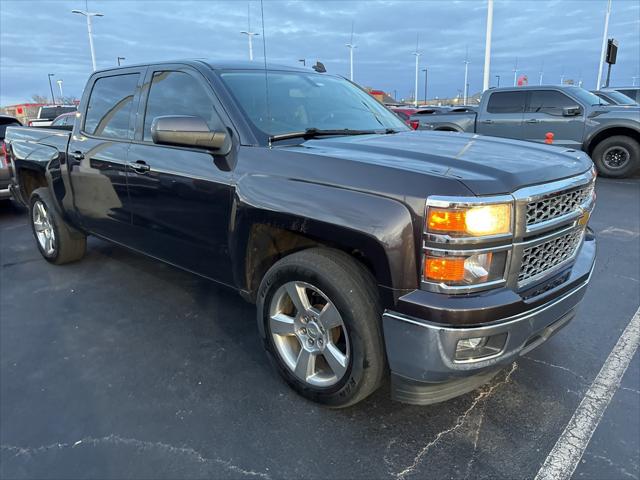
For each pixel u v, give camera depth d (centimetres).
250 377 292
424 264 205
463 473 217
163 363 309
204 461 226
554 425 247
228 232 284
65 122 1363
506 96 1098
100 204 394
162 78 344
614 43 2033
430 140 288
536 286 229
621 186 920
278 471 220
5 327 361
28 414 260
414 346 211
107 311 386
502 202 202
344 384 242
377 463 224
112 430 247
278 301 268
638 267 475
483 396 271
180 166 308
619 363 303
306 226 237
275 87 329
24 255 542
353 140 284
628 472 216
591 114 993
